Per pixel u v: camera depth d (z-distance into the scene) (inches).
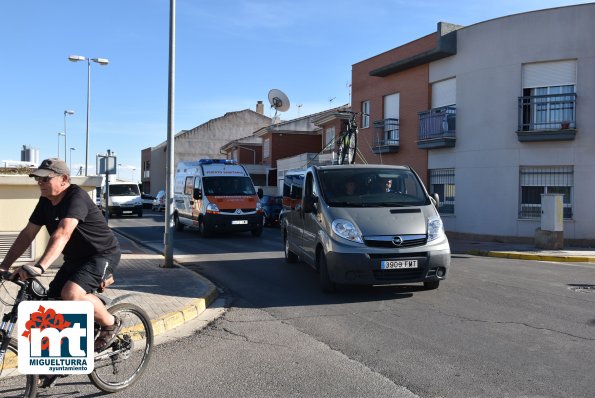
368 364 199.9
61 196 162.2
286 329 253.3
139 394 173.5
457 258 536.7
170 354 216.2
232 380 185.5
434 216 327.3
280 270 442.3
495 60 715.4
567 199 668.1
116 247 173.0
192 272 402.3
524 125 691.4
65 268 169.9
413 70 863.7
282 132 1654.8
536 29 681.0
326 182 356.2
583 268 461.1
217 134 2447.1
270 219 1023.6
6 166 451.2
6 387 178.4
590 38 648.4
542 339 229.9
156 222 1174.3
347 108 1316.4
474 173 741.3
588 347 218.2
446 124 773.3
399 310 285.3
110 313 175.5
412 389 174.7
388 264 301.4
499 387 175.5
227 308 302.2
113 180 1421.0
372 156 968.9
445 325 253.8
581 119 652.7
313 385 179.6
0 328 153.5
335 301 312.2
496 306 293.0
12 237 387.5
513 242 697.6
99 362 170.6
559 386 175.9
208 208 738.8
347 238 308.5
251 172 1689.2
